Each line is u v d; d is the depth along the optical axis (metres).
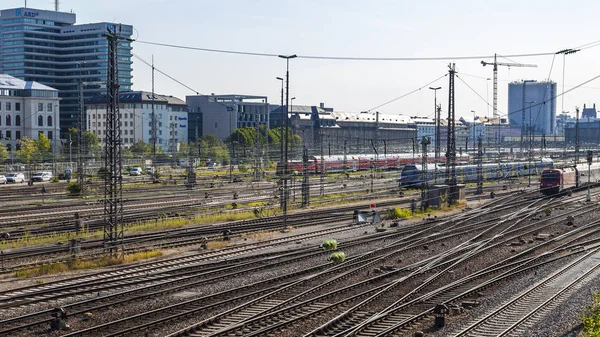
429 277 37.25
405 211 68.75
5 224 54.44
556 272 38.34
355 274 38.16
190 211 66.06
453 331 26.06
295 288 34.06
